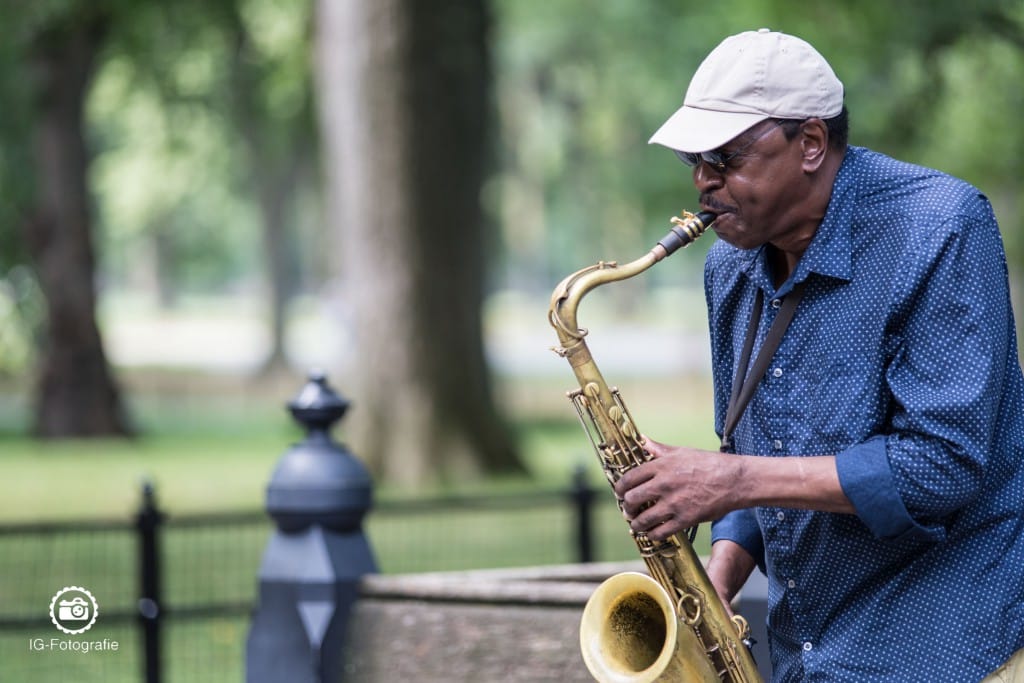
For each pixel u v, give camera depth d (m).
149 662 7.90
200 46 31.62
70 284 28.23
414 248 20.30
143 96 36.88
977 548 3.63
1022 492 3.70
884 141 17.67
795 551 3.75
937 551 3.63
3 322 29.47
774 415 3.72
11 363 31.75
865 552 3.66
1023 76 18.31
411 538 13.66
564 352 4.07
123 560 13.27
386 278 20.31
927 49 17.12
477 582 6.18
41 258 28.09
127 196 52.19
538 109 55.81
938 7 16.78
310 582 6.43
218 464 24.20
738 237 3.73
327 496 6.51
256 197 49.81
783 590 3.82
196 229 62.72
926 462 3.47
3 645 9.36
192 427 32.78
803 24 18.00
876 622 3.66
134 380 47.41
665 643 3.94
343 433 20.72
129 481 21.61
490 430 20.84
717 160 3.64
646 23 31.11
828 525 3.68
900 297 3.55
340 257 20.75
